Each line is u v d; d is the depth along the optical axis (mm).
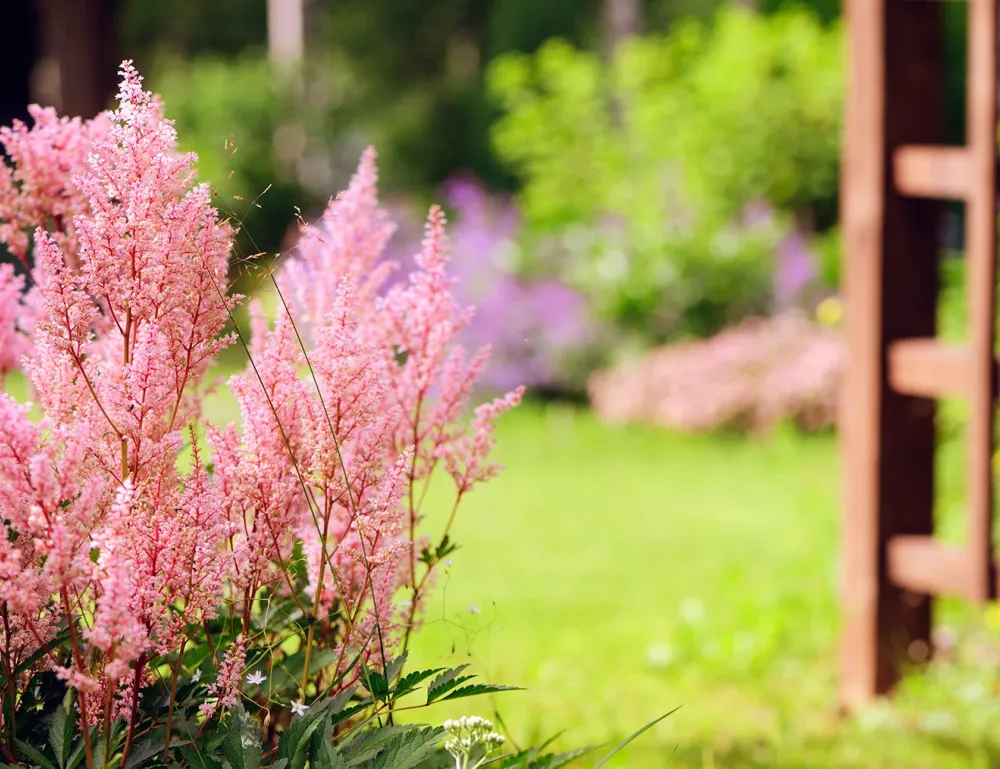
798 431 10695
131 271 1651
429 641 5043
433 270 1996
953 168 4469
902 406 4777
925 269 4789
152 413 1654
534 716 4320
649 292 12180
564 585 6656
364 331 1979
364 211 2059
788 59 13617
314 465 1708
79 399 1674
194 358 1711
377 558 1719
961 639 5422
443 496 8648
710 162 13266
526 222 14297
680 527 7938
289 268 2062
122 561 1490
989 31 4297
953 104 15539
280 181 16578
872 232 4711
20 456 1494
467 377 1992
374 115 24859
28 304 2033
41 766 1594
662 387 11180
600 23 22000
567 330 12258
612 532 7832
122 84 1667
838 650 5355
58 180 1979
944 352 4562
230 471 1704
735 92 13305
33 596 1488
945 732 4441
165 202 1673
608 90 16750
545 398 12273
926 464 4852
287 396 1731
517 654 5281
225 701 1632
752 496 8734
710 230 12562
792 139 13297
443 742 1978
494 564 7078
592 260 12828
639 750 4094
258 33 26812
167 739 1610
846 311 4836
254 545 1706
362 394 1729
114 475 1628
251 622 1888
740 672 5141
